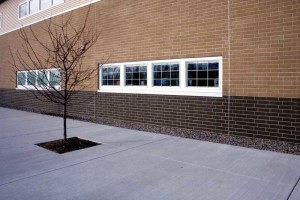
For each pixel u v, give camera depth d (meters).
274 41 6.70
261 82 6.93
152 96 9.34
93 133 8.21
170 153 5.98
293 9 6.41
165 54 8.92
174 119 8.73
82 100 12.05
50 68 12.07
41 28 14.48
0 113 13.52
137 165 5.20
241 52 7.23
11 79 17.53
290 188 4.09
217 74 7.89
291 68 6.48
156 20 9.14
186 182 4.35
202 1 7.96
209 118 7.91
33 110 14.77
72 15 12.51
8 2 17.83
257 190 4.03
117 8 10.44
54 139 7.49
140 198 3.81
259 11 6.91
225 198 3.78
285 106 6.60
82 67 11.95
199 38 8.06
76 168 5.06
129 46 10.05
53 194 3.95
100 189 4.12
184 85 8.50
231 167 5.03
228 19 7.45
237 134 7.38
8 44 17.81
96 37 11.31
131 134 8.01
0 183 4.36
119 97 10.49
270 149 6.16
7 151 6.25
